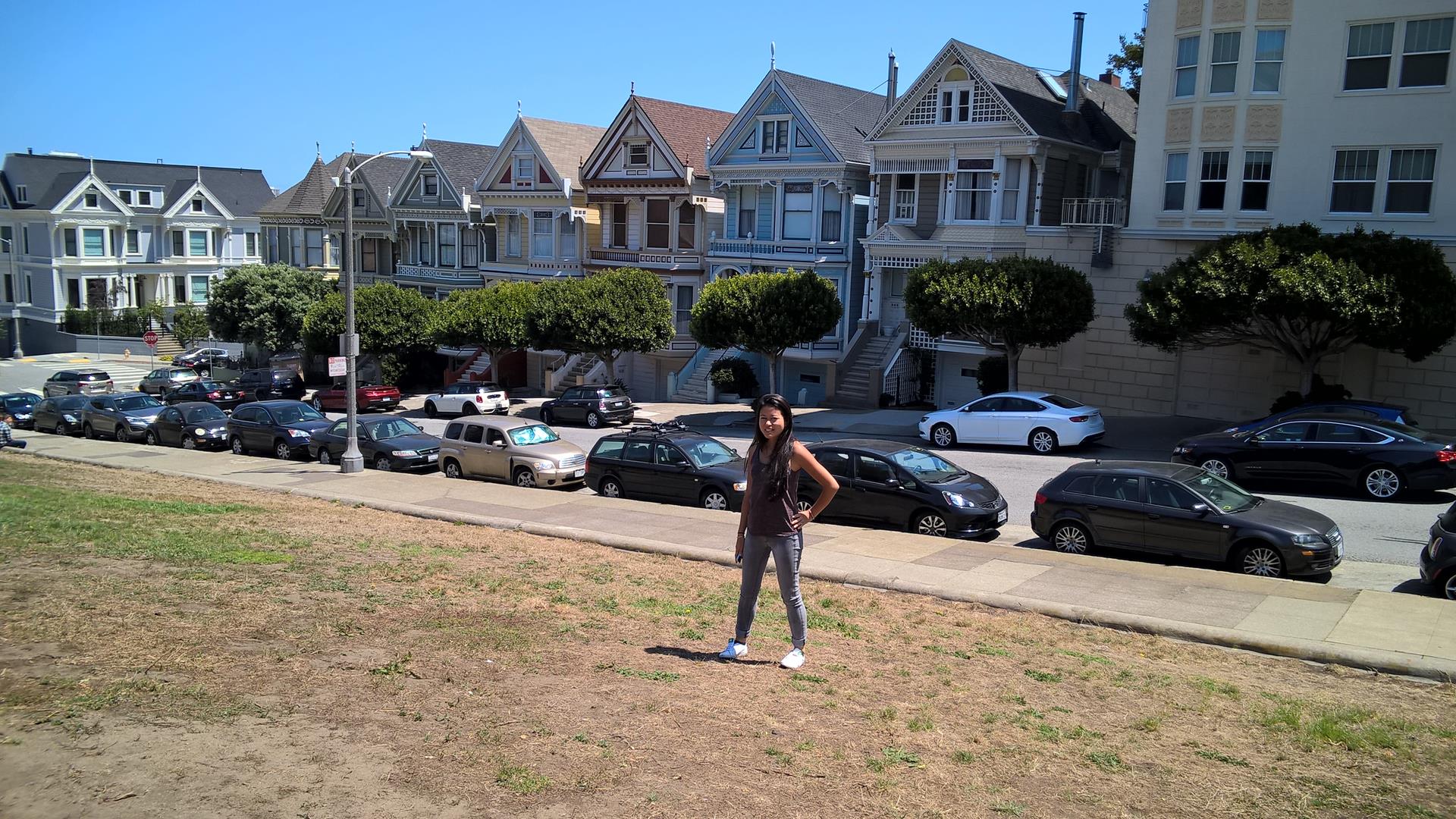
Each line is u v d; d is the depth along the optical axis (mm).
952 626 10234
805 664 8289
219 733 6070
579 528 16156
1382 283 21203
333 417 42250
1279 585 11969
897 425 31438
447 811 5215
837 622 10070
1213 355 27750
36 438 35219
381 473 23516
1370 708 7719
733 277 35688
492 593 10656
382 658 7789
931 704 7398
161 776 5445
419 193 55750
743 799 5531
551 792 5488
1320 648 9305
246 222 76750
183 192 73375
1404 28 24516
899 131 35344
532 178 49281
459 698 6926
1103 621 10523
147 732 6008
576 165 49125
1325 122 25719
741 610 8258
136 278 71938
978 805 5602
